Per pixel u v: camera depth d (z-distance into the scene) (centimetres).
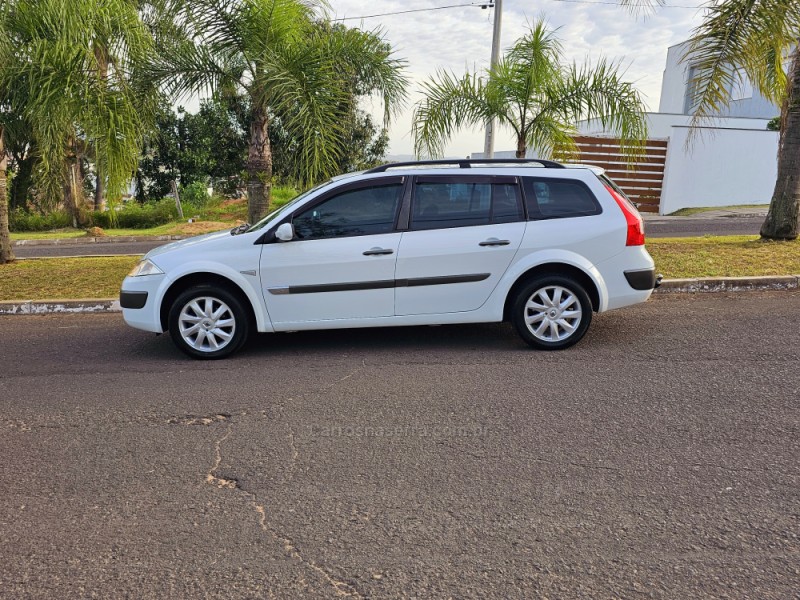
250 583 261
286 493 331
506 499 318
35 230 2245
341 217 564
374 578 261
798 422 398
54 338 674
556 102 1041
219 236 591
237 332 568
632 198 2102
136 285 572
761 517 296
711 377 484
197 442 396
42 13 865
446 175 568
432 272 556
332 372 523
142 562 276
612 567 263
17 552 286
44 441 403
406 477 344
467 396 460
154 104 956
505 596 248
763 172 2125
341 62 925
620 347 568
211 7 903
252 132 979
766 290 782
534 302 562
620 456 360
